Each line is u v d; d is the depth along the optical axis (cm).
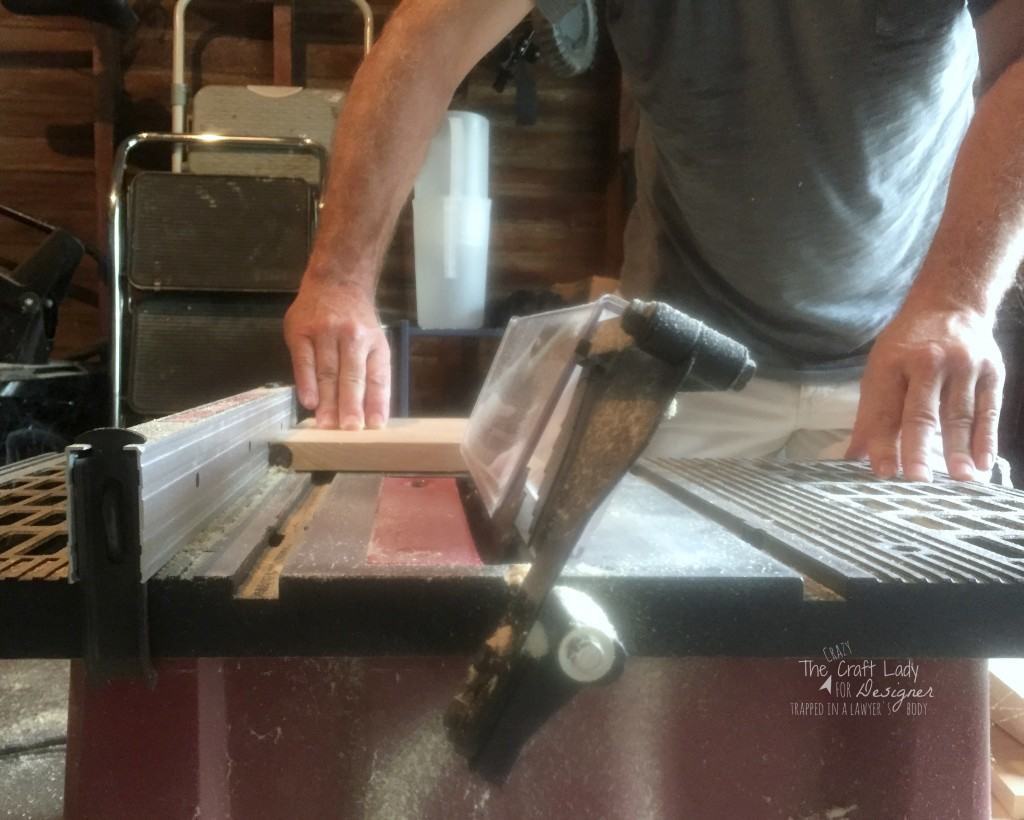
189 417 53
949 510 59
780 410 122
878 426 70
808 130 97
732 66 97
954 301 73
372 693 44
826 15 90
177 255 183
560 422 46
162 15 233
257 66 237
